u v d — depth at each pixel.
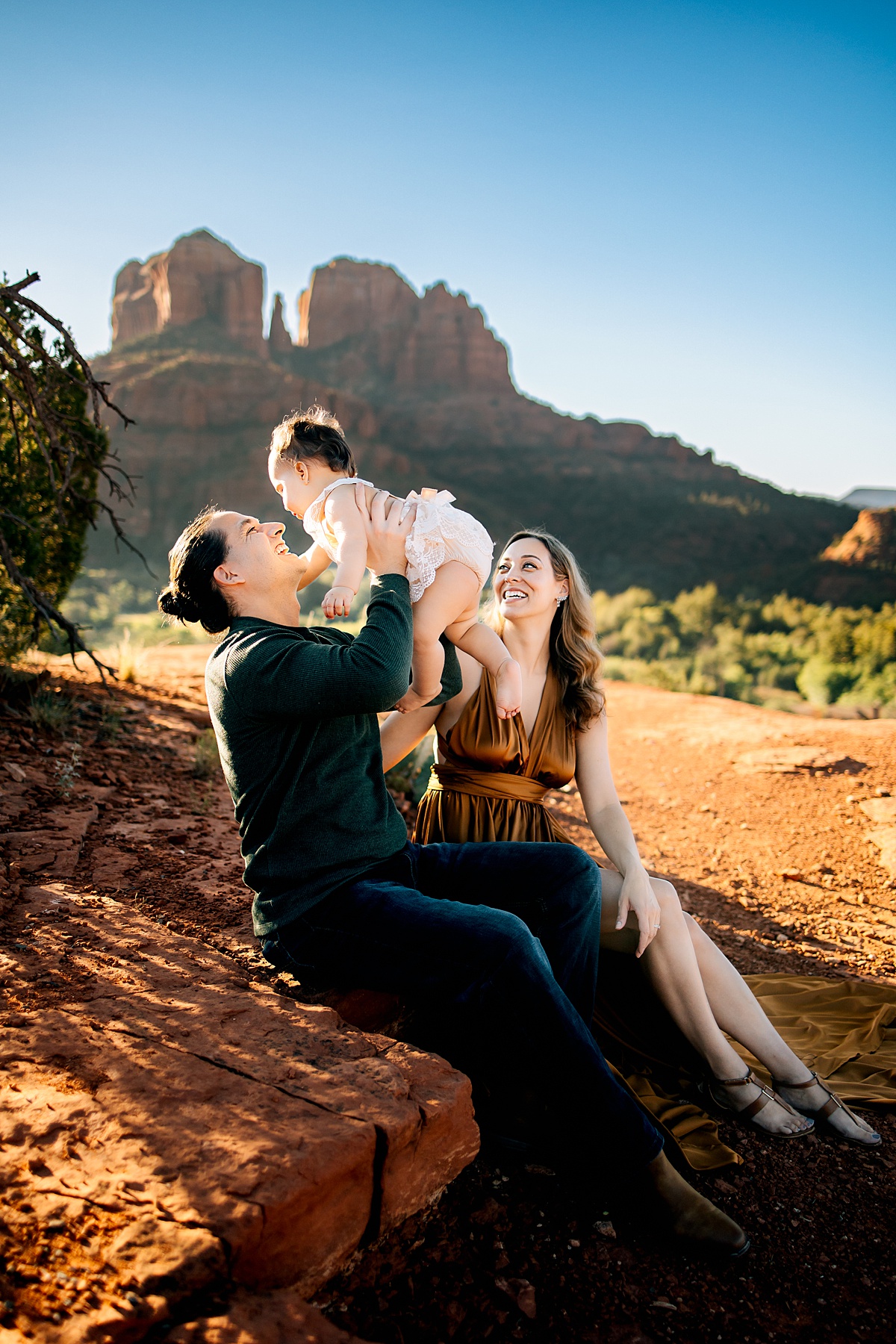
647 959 2.72
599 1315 1.90
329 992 2.41
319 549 2.80
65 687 7.20
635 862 2.73
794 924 4.87
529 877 2.46
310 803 2.27
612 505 150.00
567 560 3.06
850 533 110.00
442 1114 1.97
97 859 3.39
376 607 2.32
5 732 5.26
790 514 150.88
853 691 29.27
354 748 2.35
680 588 121.81
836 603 99.50
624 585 122.56
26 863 3.25
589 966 2.50
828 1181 2.50
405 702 2.73
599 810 2.97
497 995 2.14
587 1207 2.23
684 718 11.50
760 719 11.16
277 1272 1.62
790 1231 2.27
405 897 2.22
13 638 7.44
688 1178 2.40
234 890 3.18
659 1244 2.14
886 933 4.74
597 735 3.08
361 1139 1.79
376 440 160.75
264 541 2.42
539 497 154.38
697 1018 2.70
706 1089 2.79
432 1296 1.87
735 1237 2.10
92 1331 1.38
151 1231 1.52
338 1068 2.04
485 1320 1.84
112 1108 1.81
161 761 5.52
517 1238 2.09
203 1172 1.65
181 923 2.81
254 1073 1.98
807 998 3.71
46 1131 1.73
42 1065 1.94
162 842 3.71
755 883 5.65
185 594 2.43
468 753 2.91
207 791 4.95
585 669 3.00
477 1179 2.28
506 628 3.08
